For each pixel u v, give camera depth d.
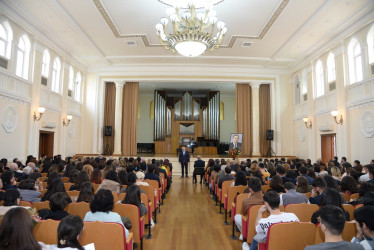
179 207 6.48
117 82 13.74
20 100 8.47
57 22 8.80
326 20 8.45
